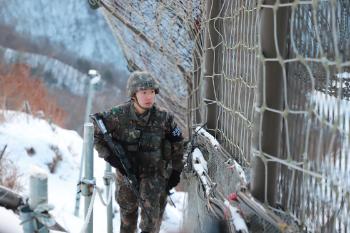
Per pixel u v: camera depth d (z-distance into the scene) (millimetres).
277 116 3473
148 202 5633
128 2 8180
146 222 5613
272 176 3547
